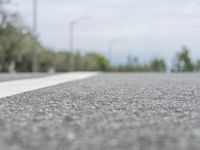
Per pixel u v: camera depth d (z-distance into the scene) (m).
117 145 4.02
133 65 89.25
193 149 3.84
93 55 103.06
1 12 54.44
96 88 13.58
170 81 20.58
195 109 7.06
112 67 83.62
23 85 15.62
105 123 5.34
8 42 55.03
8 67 58.75
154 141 4.20
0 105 7.75
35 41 59.03
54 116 6.05
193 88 13.62
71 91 11.94
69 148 3.89
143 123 5.34
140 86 15.02
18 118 5.82
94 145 4.02
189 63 90.25
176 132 4.68
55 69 72.75
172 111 6.75
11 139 4.28
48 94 10.69
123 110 6.88
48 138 4.33
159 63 94.00
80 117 5.94
